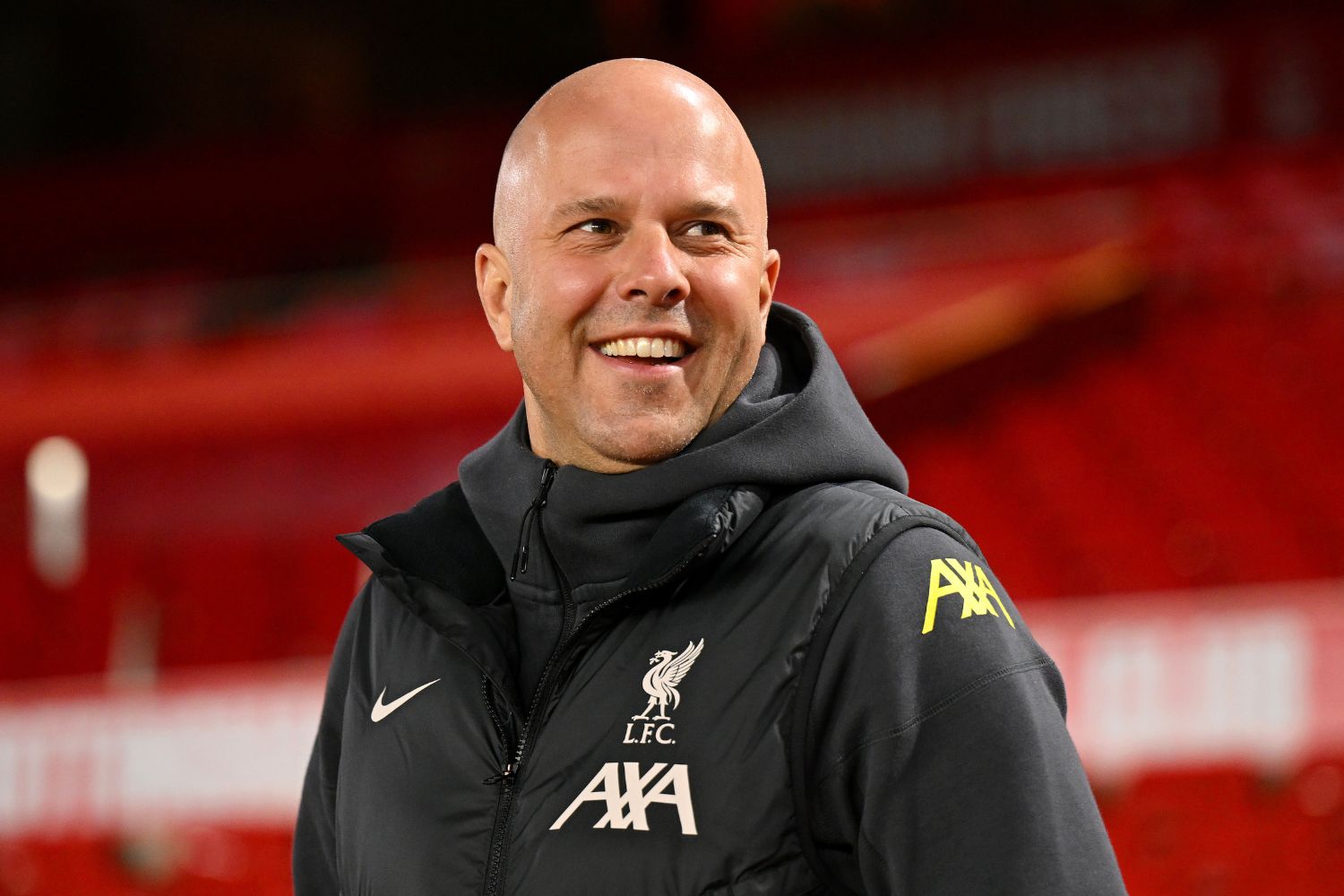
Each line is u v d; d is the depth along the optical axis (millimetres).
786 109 42062
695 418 4090
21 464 31688
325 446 30938
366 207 45219
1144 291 31000
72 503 30531
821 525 3861
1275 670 12828
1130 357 30188
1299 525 24000
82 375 38219
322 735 4910
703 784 3648
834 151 41500
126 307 42406
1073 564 23766
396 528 4527
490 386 32250
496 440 4590
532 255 4141
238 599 27125
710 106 4152
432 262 41562
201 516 29641
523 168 4203
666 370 4031
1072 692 13180
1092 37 39500
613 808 3730
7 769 15141
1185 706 12977
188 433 32406
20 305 44656
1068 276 31297
